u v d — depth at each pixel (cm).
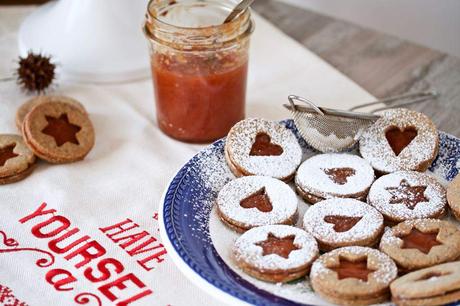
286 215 80
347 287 73
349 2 120
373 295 73
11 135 91
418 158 86
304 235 78
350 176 84
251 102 98
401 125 88
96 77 101
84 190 87
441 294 72
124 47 101
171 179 83
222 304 77
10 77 101
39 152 89
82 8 101
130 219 84
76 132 91
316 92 99
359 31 109
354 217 80
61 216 84
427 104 97
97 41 100
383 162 86
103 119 96
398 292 72
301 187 84
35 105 92
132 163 90
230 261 77
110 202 86
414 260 75
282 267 75
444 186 85
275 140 87
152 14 90
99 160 90
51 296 77
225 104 92
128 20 101
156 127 95
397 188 83
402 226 78
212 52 88
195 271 75
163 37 88
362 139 88
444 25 118
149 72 102
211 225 81
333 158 86
